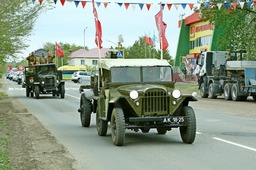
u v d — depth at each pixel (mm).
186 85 52219
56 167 9781
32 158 10773
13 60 28125
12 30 25516
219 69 36594
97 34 15141
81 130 16328
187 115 12570
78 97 38062
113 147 12445
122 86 13398
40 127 16922
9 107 26641
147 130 13539
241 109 25438
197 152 11469
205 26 65562
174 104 12484
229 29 38781
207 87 38031
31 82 37094
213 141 13289
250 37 38625
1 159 10195
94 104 16625
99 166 9922
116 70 13578
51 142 13281
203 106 27891
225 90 35094
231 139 13672
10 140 13516
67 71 95500
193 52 70812
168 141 13391
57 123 18656
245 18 38719
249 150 11711
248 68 32594
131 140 13656
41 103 30875
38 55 44031
